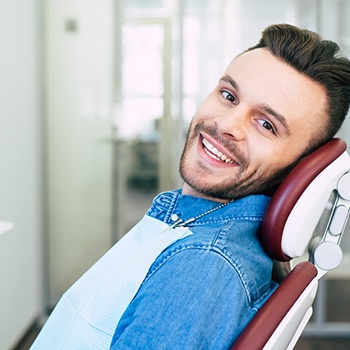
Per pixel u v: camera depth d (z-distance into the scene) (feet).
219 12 8.11
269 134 2.08
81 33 8.23
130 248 2.23
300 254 2.12
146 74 8.27
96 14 8.20
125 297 2.01
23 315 7.82
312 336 8.36
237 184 2.15
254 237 2.13
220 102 2.21
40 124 8.33
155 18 8.18
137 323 1.77
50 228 8.58
